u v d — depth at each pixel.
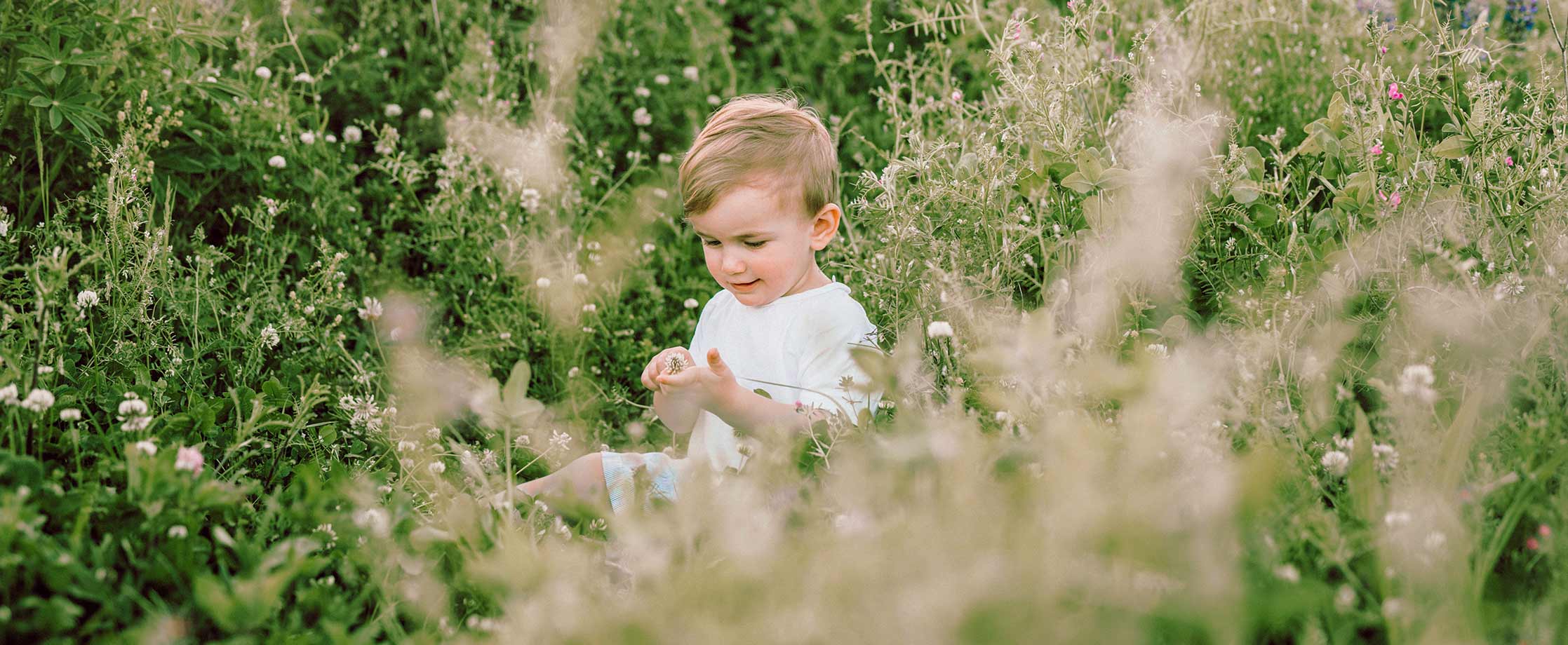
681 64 4.82
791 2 5.00
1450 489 1.67
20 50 2.96
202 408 2.25
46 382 2.25
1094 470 1.52
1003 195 2.70
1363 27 3.11
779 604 1.45
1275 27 3.73
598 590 1.80
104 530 1.78
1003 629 1.31
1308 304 2.28
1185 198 2.53
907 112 3.86
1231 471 1.53
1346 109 2.58
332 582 1.82
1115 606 1.39
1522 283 2.13
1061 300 2.35
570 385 3.11
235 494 1.83
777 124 2.50
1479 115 2.44
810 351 2.46
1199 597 1.38
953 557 1.41
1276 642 1.62
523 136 3.85
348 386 2.98
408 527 1.95
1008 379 2.14
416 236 3.86
